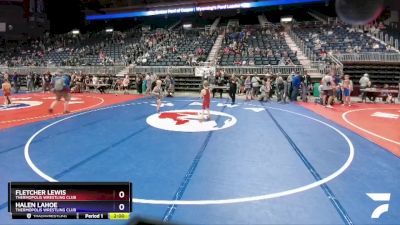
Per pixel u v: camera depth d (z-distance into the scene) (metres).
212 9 39.34
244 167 6.06
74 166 5.97
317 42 26.14
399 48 23.12
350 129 9.86
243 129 9.72
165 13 41.81
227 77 22.53
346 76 16.09
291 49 26.38
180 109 14.11
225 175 5.61
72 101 17.25
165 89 21.06
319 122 11.09
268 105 15.96
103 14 45.84
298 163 6.33
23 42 40.28
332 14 44.72
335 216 4.08
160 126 10.06
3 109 13.73
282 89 17.89
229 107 14.98
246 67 22.38
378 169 5.97
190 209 4.25
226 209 4.27
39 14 42.38
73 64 29.48
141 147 7.47
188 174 5.64
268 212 4.20
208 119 11.42
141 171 5.76
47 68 28.44
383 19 32.25
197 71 22.94
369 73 21.72
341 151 7.26
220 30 34.44
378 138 8.61
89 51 33.31
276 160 6.54
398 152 7.18
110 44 34.97
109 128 9.69
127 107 14.70
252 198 4.63
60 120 11.02
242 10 44.22
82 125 10.14
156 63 25.72
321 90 16.39
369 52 22.02
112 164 6.14
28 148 7.23
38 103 16.00
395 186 5.11
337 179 5.42
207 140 8.25
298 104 16.45
